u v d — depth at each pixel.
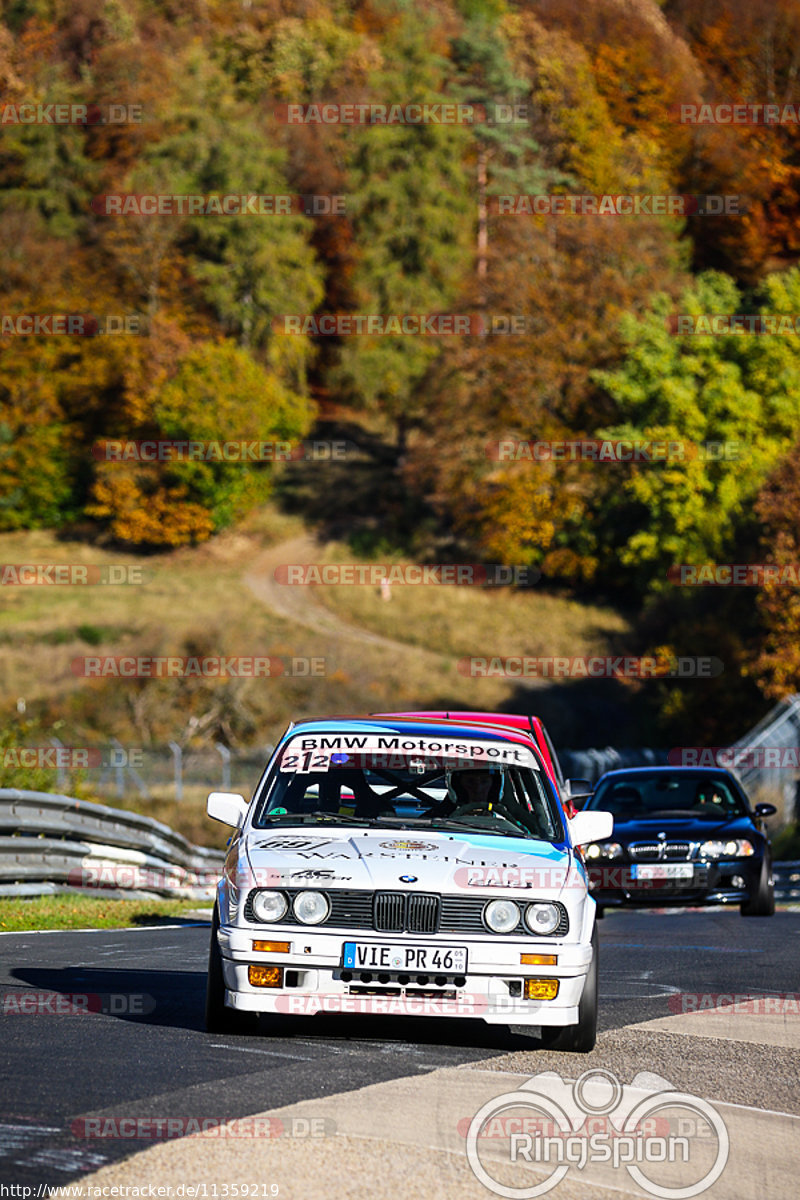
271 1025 18.67
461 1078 15.30
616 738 139.88
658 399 166.75
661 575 165.62
